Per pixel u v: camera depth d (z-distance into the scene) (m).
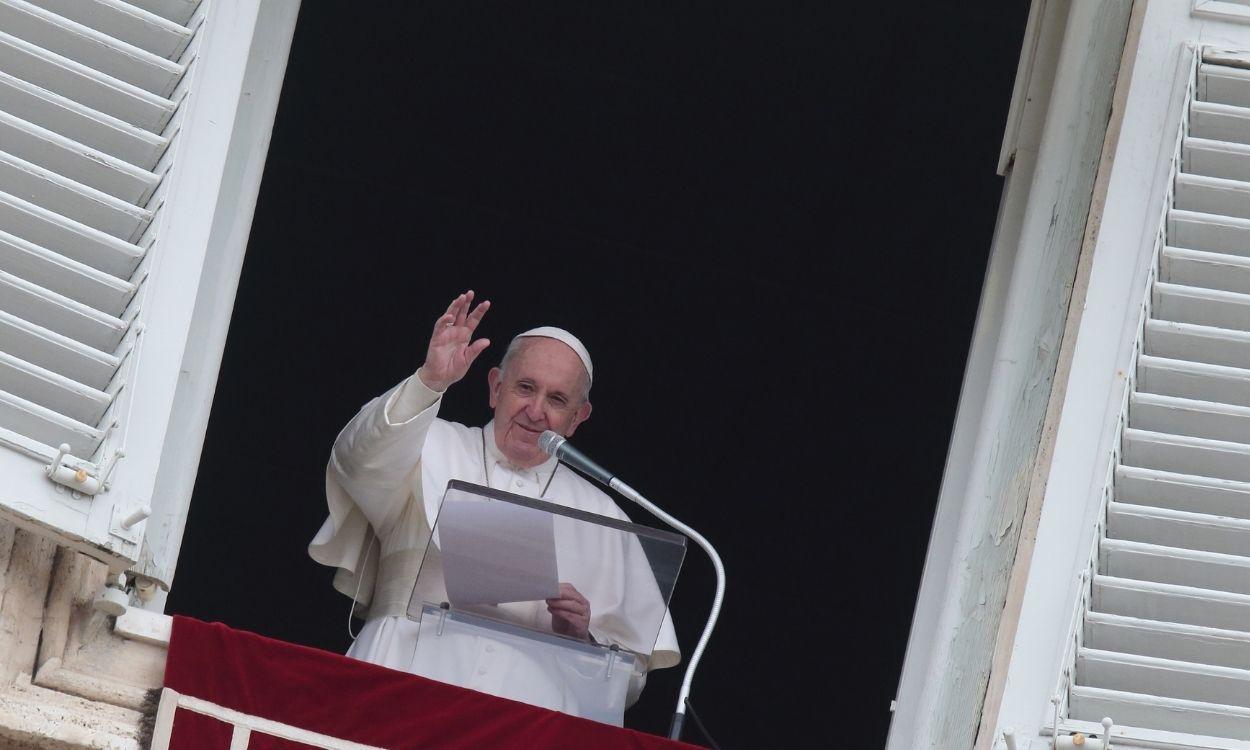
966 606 14.82
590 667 14.63
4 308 13.44
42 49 13.84
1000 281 16.47
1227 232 14.68
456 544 14.29
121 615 13.45
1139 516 14.05
